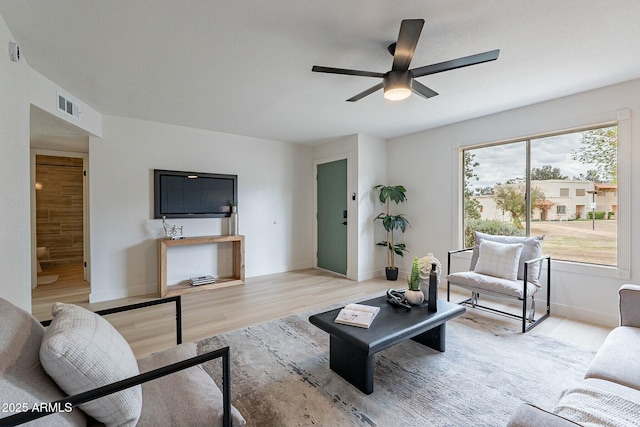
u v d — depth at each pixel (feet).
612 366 4.33
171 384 3.91
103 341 3.23
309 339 8.27
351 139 15.28
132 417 3.12
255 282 14.48
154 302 5.31
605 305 9.23
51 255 18.39
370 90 7.43
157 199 12.77
